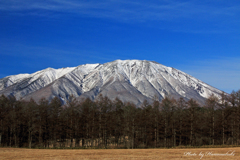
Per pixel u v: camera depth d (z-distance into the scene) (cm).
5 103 9681
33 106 8919
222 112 7956
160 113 8469
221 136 8056
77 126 8719
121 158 4603
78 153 5525
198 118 8319
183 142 8556
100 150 6475
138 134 8481
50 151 6150
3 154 5369
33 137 9181
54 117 8706
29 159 4547
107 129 8269
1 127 8400
